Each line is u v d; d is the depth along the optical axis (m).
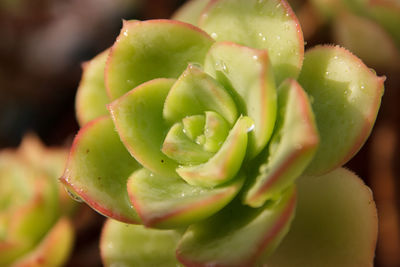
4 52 0.33
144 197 0.19
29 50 0.35
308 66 0.20
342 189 0.20
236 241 0.18
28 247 0.25
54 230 0.24
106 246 0.21
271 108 0.18
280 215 0.18
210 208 0.19
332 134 0.19
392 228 0.26
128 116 0.20
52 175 0.26
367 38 0.26
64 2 0.36
